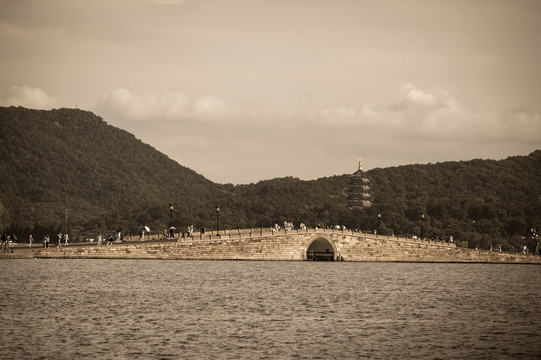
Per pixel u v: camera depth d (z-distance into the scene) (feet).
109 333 396.98
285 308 502.38
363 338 400.88
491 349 379.14
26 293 536.83
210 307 497.87
